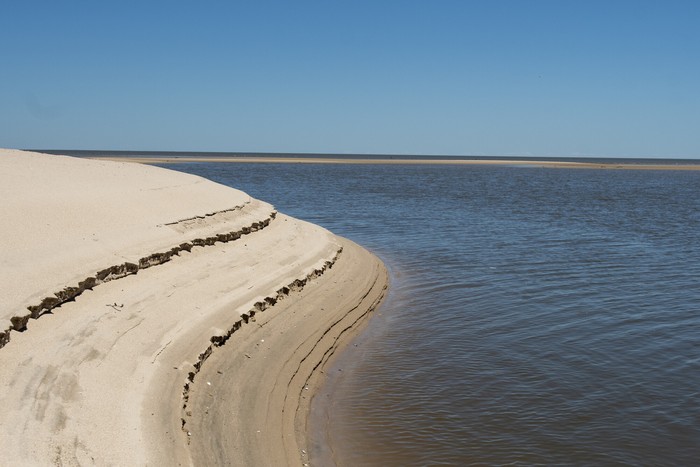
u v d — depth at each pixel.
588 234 36.50
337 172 120.00
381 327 18.45
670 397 13.41
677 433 11.94
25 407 9.09
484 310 19.97
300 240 24.16
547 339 17.11
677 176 119.38
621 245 32.47
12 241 13.98
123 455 8.78
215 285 16.48
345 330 17.67
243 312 15.38
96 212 18.09
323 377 14.75
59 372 10.23
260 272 18.67
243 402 12.17
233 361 13.59
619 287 22.78
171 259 17.06
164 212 20.20
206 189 26.77
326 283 20.59
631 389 13.82
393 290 22.78
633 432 11.99
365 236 35.69
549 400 13.37
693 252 30.42
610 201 60.16
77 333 11.63
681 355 15.77
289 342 15.42
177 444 9.62
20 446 8.23
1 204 16.47
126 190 22.17
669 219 44.94
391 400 13.49
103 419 9.45
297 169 130.25
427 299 21.48
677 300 20.89
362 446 11.61
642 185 88.75
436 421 12.54
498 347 16.56
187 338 13.11
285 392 13.20
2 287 11.72
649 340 16.91
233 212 23.45
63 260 13.77
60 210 17.28
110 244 15.73
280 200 57.25
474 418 12.62
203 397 11.79
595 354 15.95
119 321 12.70
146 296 14.27
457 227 39.53
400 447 11.57
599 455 11.22
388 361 15.73
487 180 98.94
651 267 26.50
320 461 11.09
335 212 47.81
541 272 25.47
